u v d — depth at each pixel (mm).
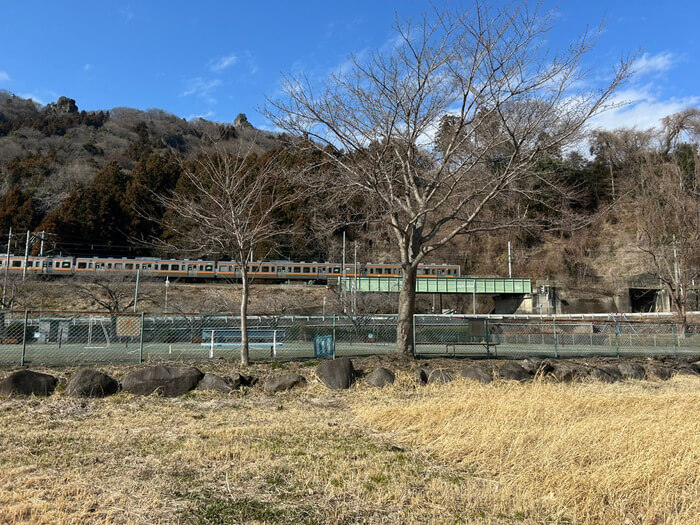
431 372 11320
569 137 12328
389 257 48625
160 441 6465
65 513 4137
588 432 6508
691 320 34156
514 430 6586
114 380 9617
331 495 4730
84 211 66125
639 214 37125
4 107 161375
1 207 76500
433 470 5551
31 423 7363
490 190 13086
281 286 53719
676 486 4855
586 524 4238
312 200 14609
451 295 61031
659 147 45250
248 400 9430
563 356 15172
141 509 4336
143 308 43562
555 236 63312
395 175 13727
